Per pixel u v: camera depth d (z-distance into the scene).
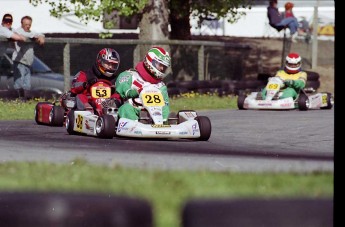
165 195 13.72
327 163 20.55
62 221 8.82
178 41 49.16
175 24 57.31
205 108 43.09
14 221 8.91
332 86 60.38
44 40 42.53
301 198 8.99
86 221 8.83
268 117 37.34
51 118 31.11
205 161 20.58
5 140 25.80
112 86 28.53
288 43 69.44
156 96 26.44
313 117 37.47
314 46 65.69
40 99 41.84
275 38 75.62
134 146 24.28
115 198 9.00
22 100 40.84
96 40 45.09
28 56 41.81
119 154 21.94
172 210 12.47
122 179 15.59
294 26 59.03
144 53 48.12
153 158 21.05
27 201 8.92
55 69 44.72
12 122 32.94
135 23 67.88
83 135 27.77
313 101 43.03
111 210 8.84
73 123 27.86
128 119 26.23
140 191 14.15
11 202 8.95
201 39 69.69
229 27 80.12
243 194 13.84
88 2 47.25
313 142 27.08
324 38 81.56
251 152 23.64
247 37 75.31
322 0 80.69
